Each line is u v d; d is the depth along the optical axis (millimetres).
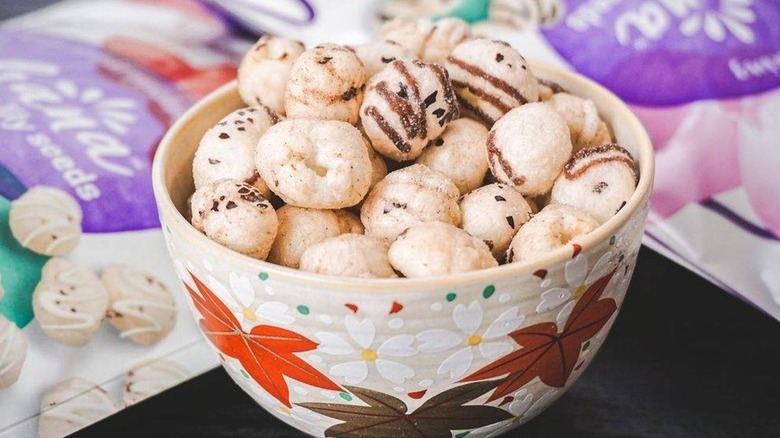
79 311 352
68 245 362
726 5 416
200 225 305
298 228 309
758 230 370
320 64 317
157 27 446
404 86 315
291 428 332
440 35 349
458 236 292
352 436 308
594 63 408
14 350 343
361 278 276
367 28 422
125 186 377
